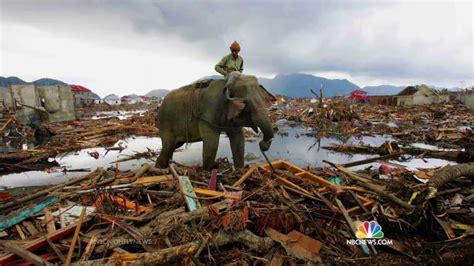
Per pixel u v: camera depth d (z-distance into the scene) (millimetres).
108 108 49000
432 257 3857
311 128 21969
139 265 3229
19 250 3375
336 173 6703
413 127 20938
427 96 42844
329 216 4637
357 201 5043
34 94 21766
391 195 5023
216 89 6145
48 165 10188
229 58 6555
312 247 3783
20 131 17391
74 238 3664
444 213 4758
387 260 3791
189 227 3994
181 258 3455
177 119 6828
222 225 3908
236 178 5977
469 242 4156
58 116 23344
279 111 33094
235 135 6637
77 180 6270
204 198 4668
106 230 4051
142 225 4211
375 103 48406
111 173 6703
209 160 6402
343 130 19391
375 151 12312
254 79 5809
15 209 5121
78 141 14516
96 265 3178
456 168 6000
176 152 11836
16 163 10352
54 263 3422
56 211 4605
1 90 21172
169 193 5203
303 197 5070
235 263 3521
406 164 10023
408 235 4500
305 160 10844
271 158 11023
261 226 4117
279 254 3693
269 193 4824
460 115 27250
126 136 17391
